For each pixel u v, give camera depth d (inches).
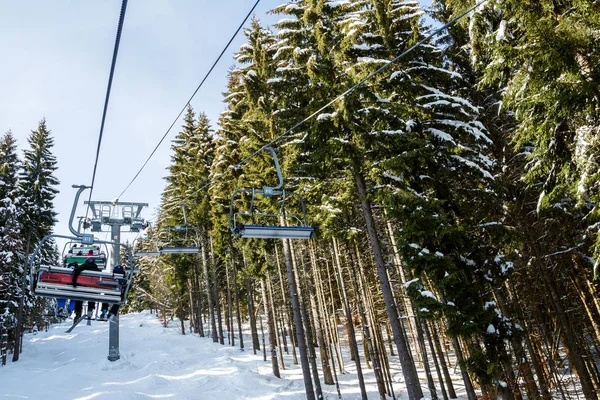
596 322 532.4
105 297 341.7
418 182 513.3
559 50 275.9
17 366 1021.2
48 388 737.0
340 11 540.4
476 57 441.7
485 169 521.7
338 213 588.1
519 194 530.6
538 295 557.3
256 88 705.6
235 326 1784.0
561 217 476.7
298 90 562.3
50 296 328.2
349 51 519.8
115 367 922.1
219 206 990.4
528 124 354.6
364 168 520.4
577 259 480.1
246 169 797.2
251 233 355.3
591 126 296.0
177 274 1487.5
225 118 917.2
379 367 790.5
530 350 514.9
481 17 427.8
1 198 1183.6
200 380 829.8
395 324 479.2
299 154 601.6
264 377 862.5
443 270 446.9
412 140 470.3
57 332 1685.5
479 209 518.3
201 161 1242.0
